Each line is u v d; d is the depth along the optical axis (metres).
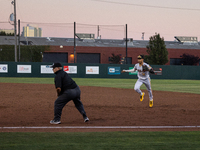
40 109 15.03
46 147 7.35
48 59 95.31
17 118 12.08
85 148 7.29
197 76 67.88
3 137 8.39
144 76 16.23
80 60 98.00
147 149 7.26
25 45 91.56
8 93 24.42
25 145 7.52
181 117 12.64
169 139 8.32
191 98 21.97
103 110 14.85
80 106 11.26
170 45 110.88
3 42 97.00
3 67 60.31
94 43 106.00
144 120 11.77
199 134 9.02
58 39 108.12
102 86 36.16
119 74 64.81
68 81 10.73
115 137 8.52
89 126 10.28
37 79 52.62
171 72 66.69
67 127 10.05
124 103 18.34
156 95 24.44
